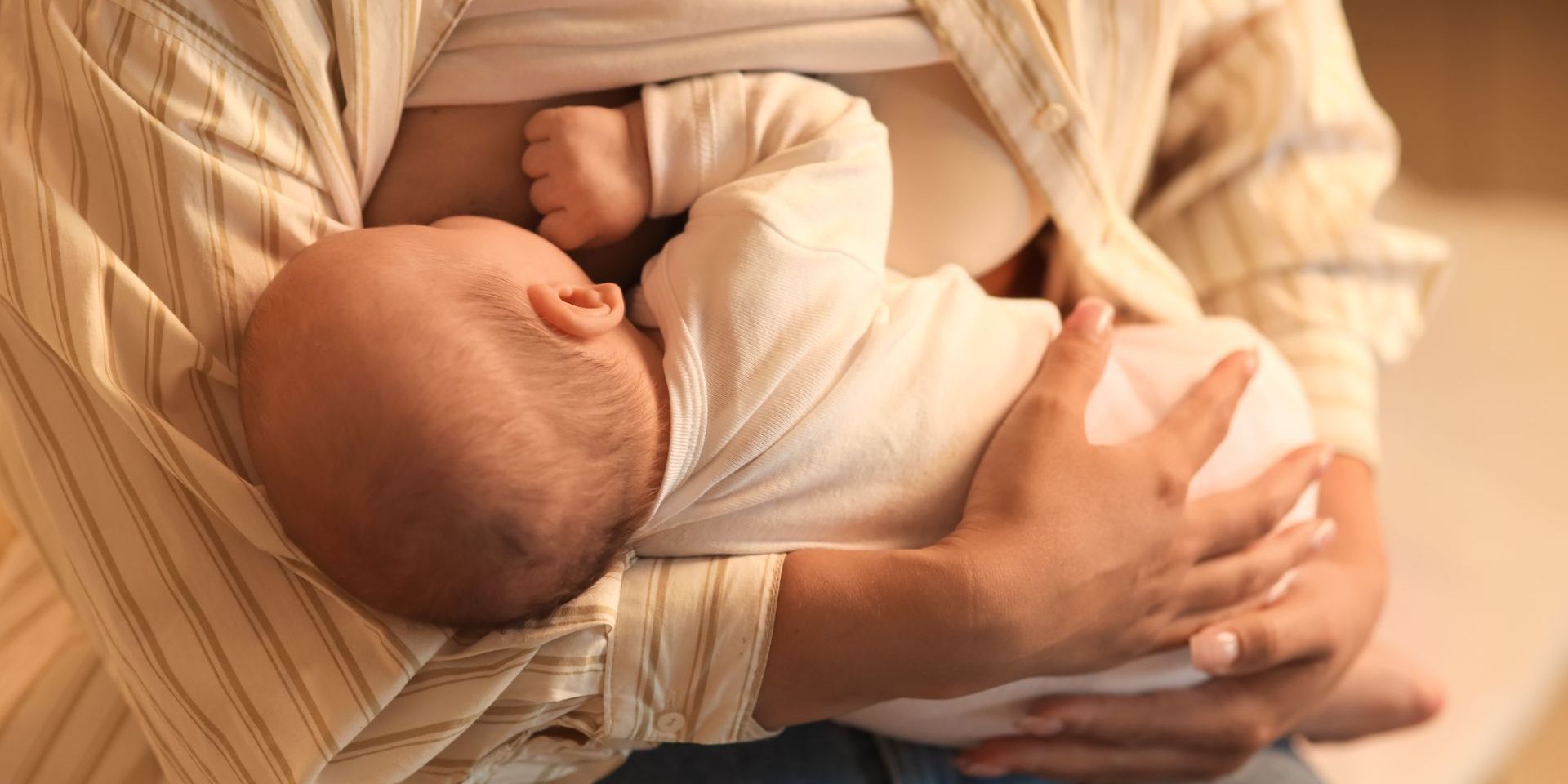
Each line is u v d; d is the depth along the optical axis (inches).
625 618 26.6
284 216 25.0
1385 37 75.9
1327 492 37.4
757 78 28.1
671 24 27.2
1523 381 48.9
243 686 25.4
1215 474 31.9
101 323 24.1
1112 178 37.2
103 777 30.3
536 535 24.0
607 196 27.4
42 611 33.8
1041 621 27.1
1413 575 44.3
